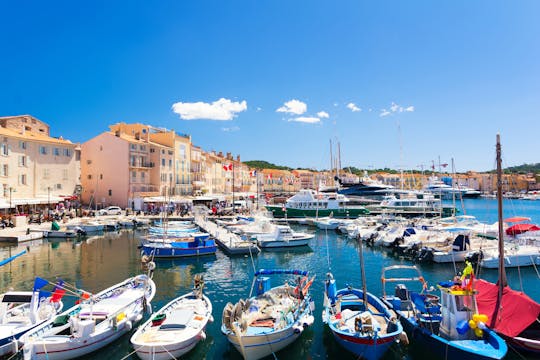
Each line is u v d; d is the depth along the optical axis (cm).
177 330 1579
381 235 4303
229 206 8556
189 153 9688
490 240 3853
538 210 10750
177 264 3388
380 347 1451
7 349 1492
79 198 7238
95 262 3447
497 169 1769
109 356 1551
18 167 5972
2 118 6869
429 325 1595
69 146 6906
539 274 2930
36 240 4594
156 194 8119
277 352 1568
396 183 19138
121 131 9056
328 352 1616
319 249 4169
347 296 1983
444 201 14088
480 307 1655
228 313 1603
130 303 1877
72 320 1547
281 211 7194
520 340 1451
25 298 1741
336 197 7138
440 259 3238
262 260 3597
